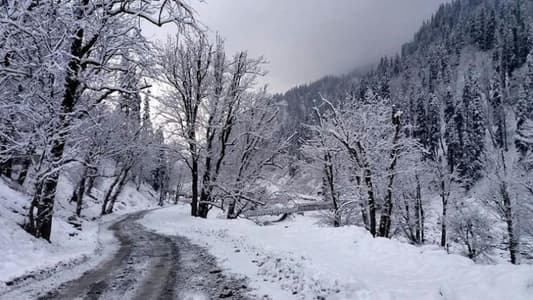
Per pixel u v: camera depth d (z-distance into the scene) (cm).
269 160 3139
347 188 2434
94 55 1328
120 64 1345
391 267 876
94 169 2972
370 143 2139
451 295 581
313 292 720
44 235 1231
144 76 1339
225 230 1848
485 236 2708
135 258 1192
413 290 650
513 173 2639
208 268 999
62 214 2241
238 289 779
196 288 791
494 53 13412
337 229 1394
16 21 773
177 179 7381
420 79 15338
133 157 3750
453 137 7631
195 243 1523
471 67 12912
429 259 894
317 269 842
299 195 3316
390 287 677
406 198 3005
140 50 1253
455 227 2811
